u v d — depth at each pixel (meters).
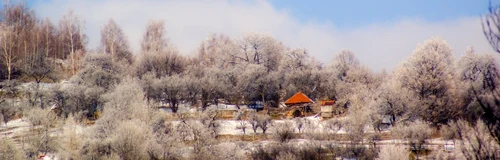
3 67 86.94
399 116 67.50
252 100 90.06
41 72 89.19
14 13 103.50
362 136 59.12
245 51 108.00
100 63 87.50
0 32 89.00
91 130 52.72
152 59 94.75
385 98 67.88
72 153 47.88
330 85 92.75
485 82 16.70
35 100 69.94
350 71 98.38
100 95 70.69
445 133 51.28
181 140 55.38
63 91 71.31
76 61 97.25
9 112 66.06
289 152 50.44
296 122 68.56
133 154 46.78
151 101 64.81
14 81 80.12
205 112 66.94
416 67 74.06
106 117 54.09
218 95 86.81
